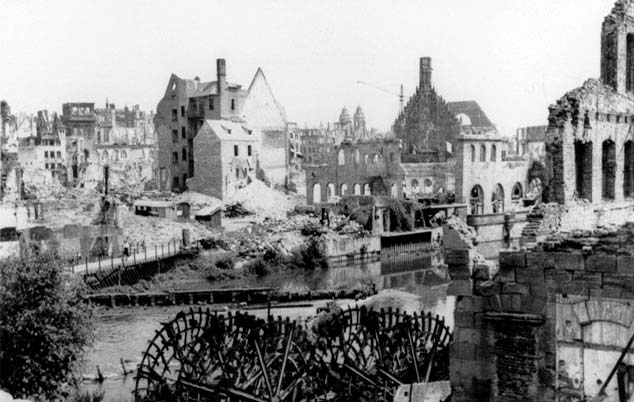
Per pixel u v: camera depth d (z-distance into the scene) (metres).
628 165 39.16
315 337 40.41
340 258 96.62
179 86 137.62
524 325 22.27
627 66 39.34
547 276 21.88
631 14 38.38
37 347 33.25
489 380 22.98
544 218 31.83
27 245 51.38
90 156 158.00
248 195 121.31
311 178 132.62
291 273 88.00
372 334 38.31
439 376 35.97
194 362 36.62
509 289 22.53
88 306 36.16
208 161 123.56
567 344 21.70
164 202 107.50
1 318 32.88
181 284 77.88
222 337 37.81
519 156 137.38
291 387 33.75
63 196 106.88
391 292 68.94
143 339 53.81
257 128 138.62
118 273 73.12
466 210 104.25
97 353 49.34
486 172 111.94
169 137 140.25
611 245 20.78
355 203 114.44
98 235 81.12
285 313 60.56
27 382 32.91
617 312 20.80
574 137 34.28
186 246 87.62
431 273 87.31
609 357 21.14
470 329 23.30
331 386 35.59
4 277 33.50
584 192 36.00
